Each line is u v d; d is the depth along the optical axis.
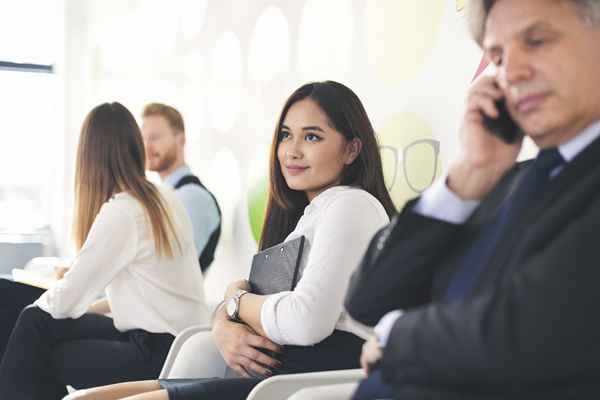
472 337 1.00
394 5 2.90
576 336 0.95
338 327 2.11
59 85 7.07
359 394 1.24
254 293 2.34
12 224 6.93
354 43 3.18
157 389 2.15
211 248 4.28
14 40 7.04
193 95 4.98
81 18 7.07
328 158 2.30
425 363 1.05
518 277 1.01
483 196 1.21
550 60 1.09
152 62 5.63
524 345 0.97
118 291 3.04
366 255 1.33
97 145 3.06
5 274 6.69
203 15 4.83
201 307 3.14
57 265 3.99
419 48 2.76
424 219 1.24
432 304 1.13
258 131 4.09
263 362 2.15
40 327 3.07
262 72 4.05
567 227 1.00
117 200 3.00
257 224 4.06
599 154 1.07
